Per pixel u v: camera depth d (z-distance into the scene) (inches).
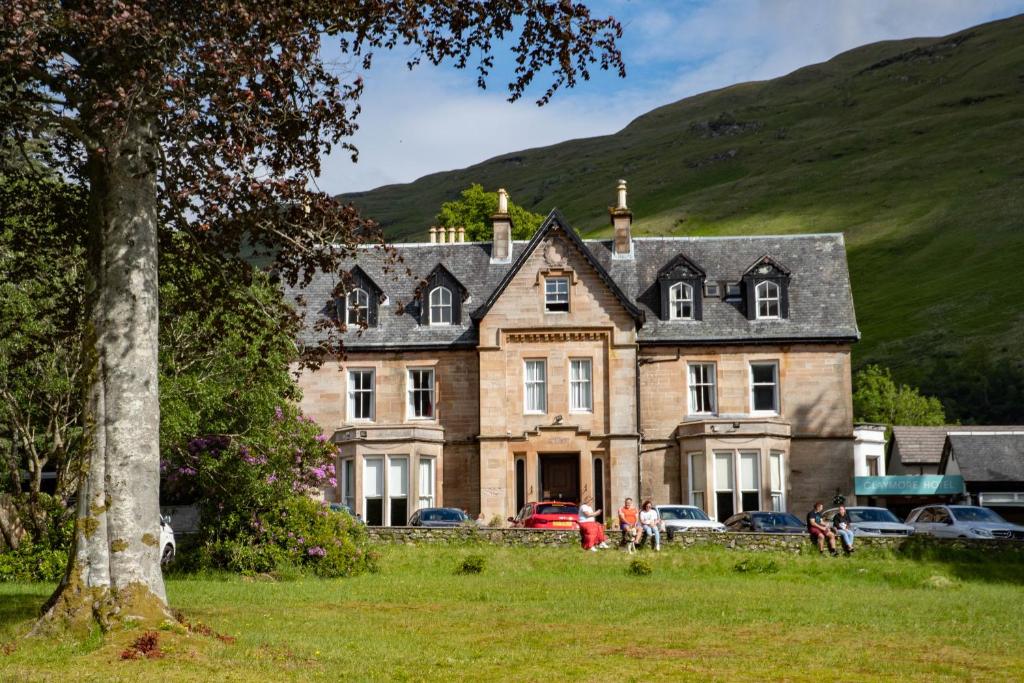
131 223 824.3
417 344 2171.5
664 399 2158.0
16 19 700.7
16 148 909.2
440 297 2212.1
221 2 757.3
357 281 2219.5
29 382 1385.3
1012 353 5585.6
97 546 805.9
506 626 968.9
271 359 1434.5
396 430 2089.1
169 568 1405.0
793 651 839.7
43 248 963.3
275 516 1422.2
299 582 1339.8
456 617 1022.4
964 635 927.7
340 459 2113.7
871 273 7337.6
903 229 7815.0
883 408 4222.4
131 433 814.5
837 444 2119.8
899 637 916.0
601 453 2090.3
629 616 1036.5
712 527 1758.1
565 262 2138.3
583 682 713.0
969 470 2251.5
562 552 1517.0
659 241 2327.8
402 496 2076.8
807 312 2182.6
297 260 959.6
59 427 1464.1
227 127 796.0
